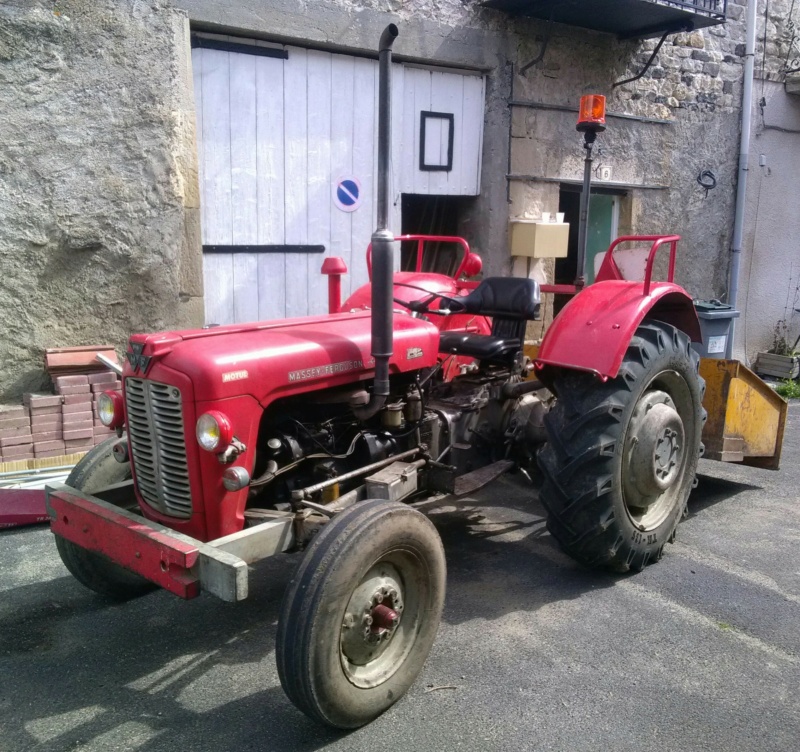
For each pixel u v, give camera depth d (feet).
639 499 10.96
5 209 14.35
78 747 7.30
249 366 8.07
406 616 8.13
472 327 14.49
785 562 11.61
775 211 27.48
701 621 9.77
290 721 7.75
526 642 9.21
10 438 13.89
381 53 7.75
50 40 14.26
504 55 20.43
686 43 24.04
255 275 17.97
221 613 9.93
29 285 14.83
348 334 9.41
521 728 7.63
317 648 6.87
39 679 8.41
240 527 8.21
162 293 16.06
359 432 9.61
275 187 17.88
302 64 17.69
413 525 7.75
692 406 11.85
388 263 8.27
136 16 14.94
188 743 7.38
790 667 8.77
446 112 20.11
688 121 24.58
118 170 15.21
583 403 10.30
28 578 10.83
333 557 7.04
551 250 21.09
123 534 7.77
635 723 7.73
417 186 20.11
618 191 23.91
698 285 26.04
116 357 15.15
